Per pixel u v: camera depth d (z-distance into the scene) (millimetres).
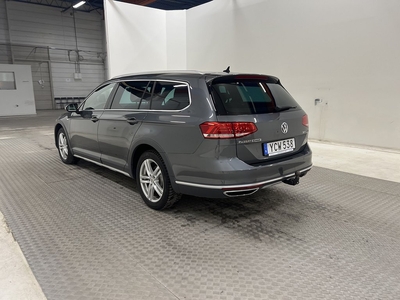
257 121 2387
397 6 5062
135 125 2920
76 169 4379
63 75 17594
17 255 2111
